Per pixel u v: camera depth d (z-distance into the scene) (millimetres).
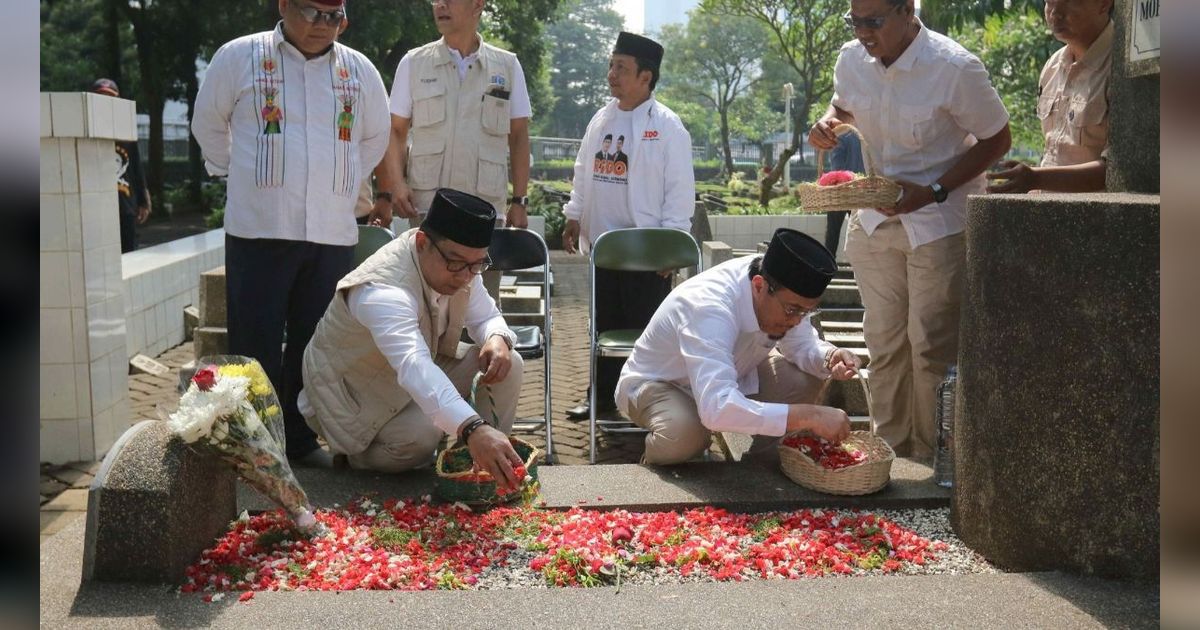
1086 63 4395
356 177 4590
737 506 3766
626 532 3387
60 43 24891
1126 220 2828
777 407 3775
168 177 32438
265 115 4352
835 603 2836
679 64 41125
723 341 3953
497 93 5801
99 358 5344
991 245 3221
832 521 3592
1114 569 2984
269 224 4359
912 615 2752
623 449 5617
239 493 3760
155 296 8008
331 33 4312
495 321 4266
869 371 4945
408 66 5793
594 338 5301
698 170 43188
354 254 5125
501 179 5898
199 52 25297
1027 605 2812
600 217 6145
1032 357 3094
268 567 3154
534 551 3357
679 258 5523
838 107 4836
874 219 4633
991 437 3273
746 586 2980
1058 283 2992
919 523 3686
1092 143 4418
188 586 2996
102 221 5391
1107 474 2961
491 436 3357
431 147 5746
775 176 18109
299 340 4594
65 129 5047
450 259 3760
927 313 4547
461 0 5582
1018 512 3186
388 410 3992
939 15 9641
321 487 3932
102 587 2953
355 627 2682
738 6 21922
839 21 20891
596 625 2693
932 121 4504
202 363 3344
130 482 2988
